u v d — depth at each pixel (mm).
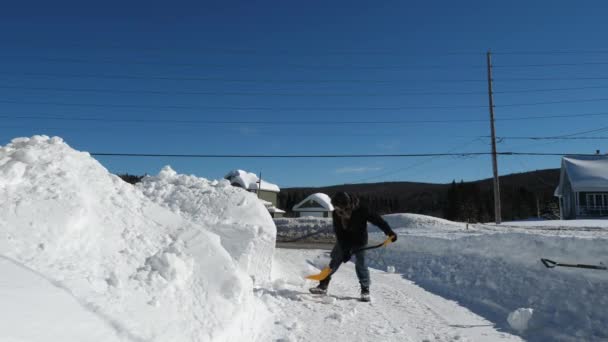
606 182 34406
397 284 8117
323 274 6277
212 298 3848
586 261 6383
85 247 3475
